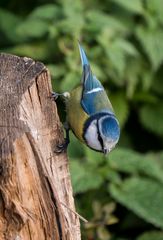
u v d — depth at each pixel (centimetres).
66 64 1202
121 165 1133
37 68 812
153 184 1131
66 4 1260
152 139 1460
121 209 1232
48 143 785
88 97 916
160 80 1432
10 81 799
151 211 1086
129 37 1359
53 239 756
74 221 806
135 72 1363
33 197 735
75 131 929
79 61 1209
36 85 800
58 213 750
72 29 1223
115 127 907
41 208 743
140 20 1366
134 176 1172
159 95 1437
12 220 727
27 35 1273
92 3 1360
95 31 1236
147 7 1354
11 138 711
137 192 1118
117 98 1377
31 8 1482
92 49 1230
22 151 717
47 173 736
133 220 1223
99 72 1215
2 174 705
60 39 1235
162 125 1418
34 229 743
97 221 1083
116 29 1296
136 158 1147
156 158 1305
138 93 1413
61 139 800
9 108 757
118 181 1127
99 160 1127
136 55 1328
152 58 1293
